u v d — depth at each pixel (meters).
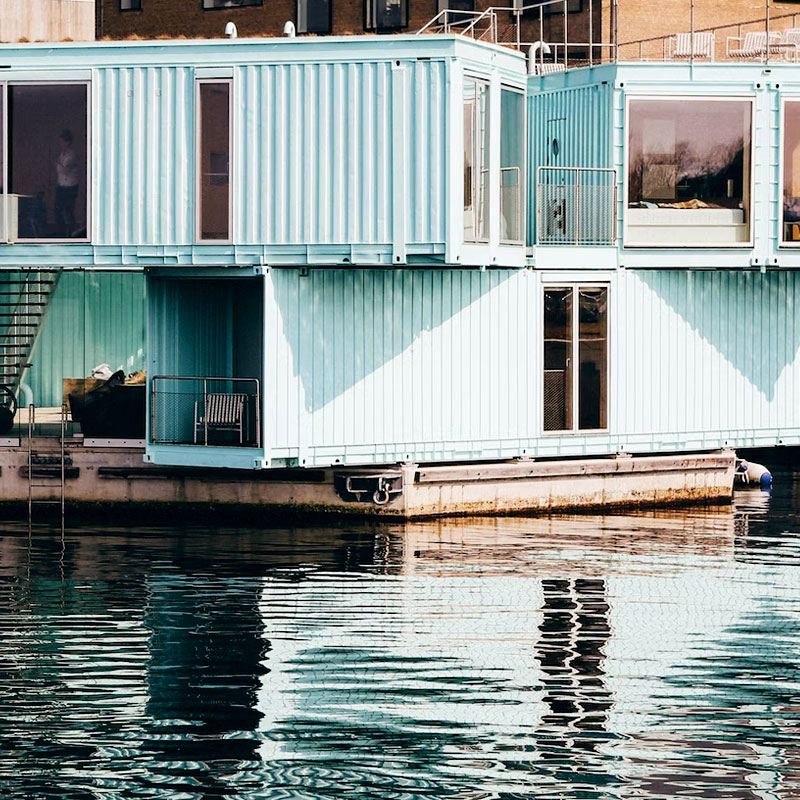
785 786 19.20
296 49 34.34
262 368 35.44
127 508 36.62
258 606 27.33
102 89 35.00
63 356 37.34
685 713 21.70
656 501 39.12
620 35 46.06
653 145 38.53
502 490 37.12
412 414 36.22
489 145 35.28
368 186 34.25
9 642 24.94
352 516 35.94
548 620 26.59
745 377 40.22
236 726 21.02
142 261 34.97
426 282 36.28
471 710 21.75
